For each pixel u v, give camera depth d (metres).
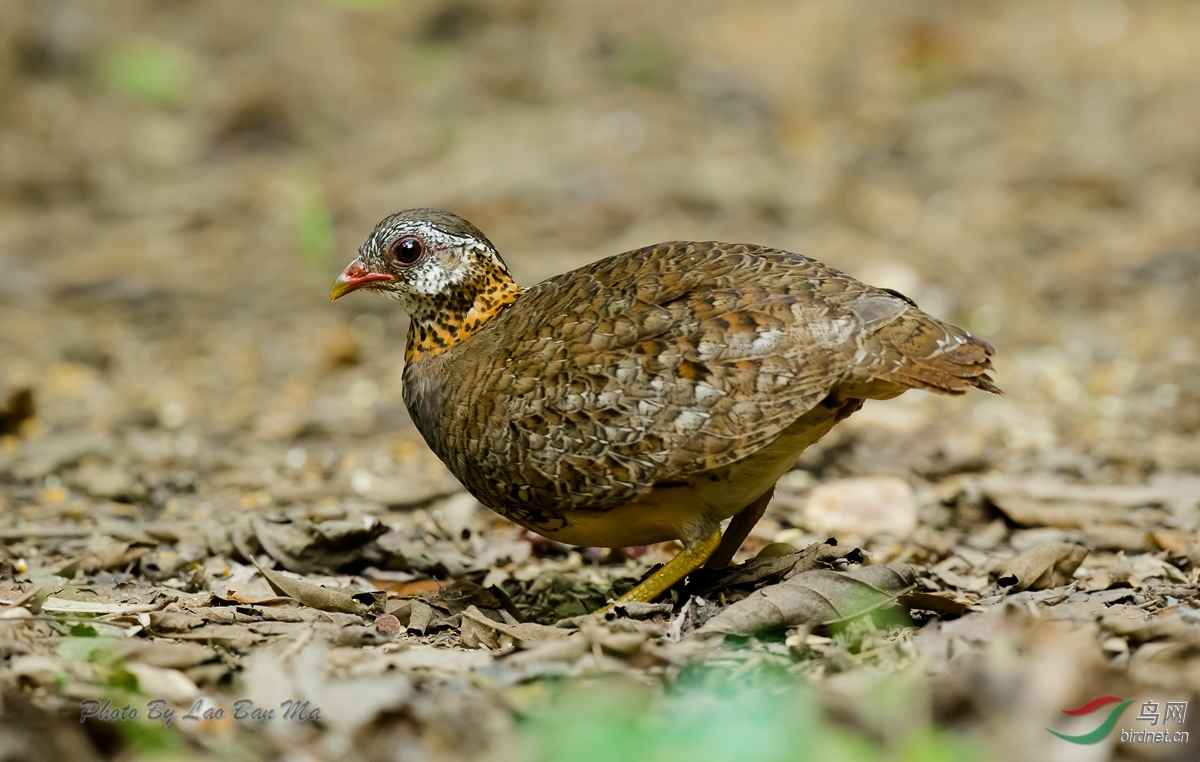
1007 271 17.34
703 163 21.39
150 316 16.98
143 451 12.13
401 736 5.95
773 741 5.77
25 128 23.19
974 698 6.03
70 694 6.24
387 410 13.82
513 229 18.98
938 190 20.41
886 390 7.34
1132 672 6.36
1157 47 27.12
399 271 8.12
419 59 25.86
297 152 22.73
